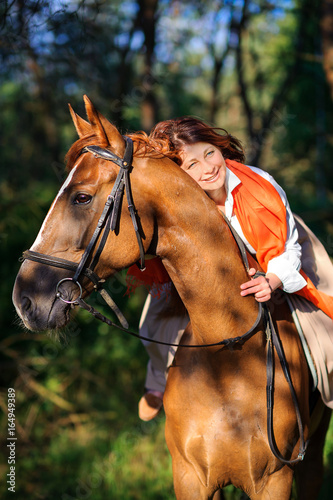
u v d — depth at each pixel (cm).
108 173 226
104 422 644
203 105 1132
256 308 255
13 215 736
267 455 256
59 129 979
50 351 712
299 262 260
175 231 237
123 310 759
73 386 713
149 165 233
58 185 812
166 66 937
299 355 273
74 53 650
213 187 253
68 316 232
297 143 1170
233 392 252
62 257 224
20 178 920
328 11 668
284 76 1073
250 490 262
